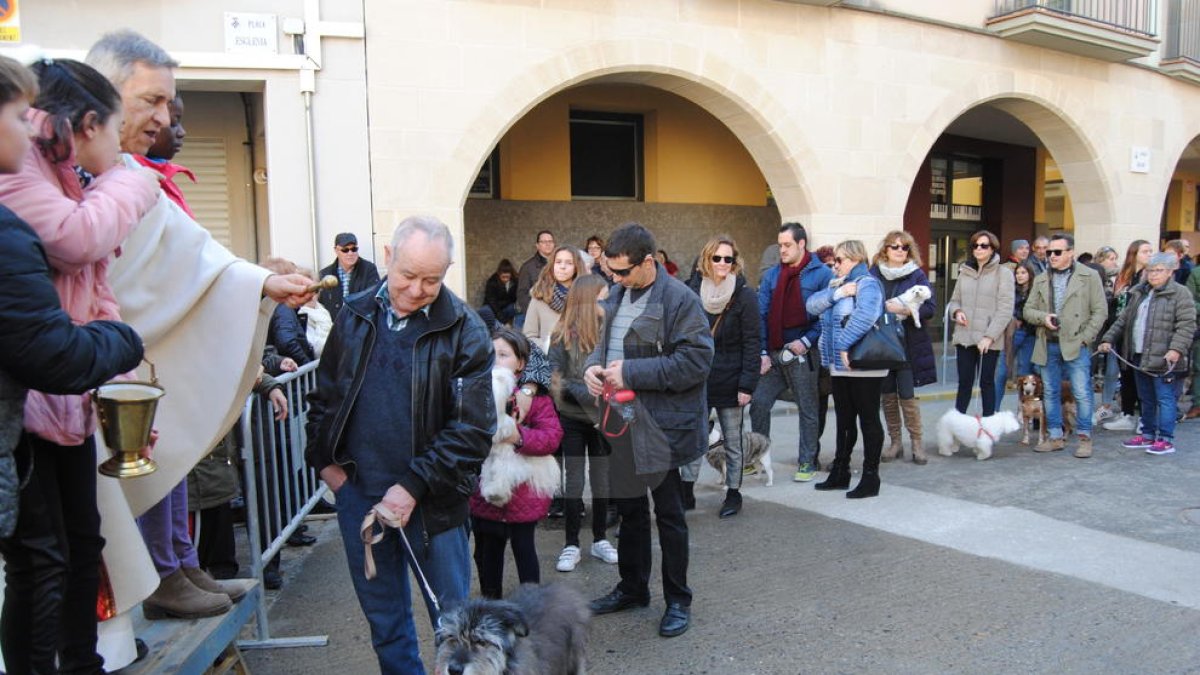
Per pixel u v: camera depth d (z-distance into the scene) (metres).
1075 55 11.87
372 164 7.55
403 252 2.55
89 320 2.23
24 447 1.96
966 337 7.74
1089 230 12.84
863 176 10.17
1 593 2.25
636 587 4.17
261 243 8.38
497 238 10.52
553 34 8.20
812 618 4.07
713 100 9.54
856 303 5.95
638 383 3.64
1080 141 12.24
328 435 2.77
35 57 2.13
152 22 6.86
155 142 2.84
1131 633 3.85
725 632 3.94
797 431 8.69
